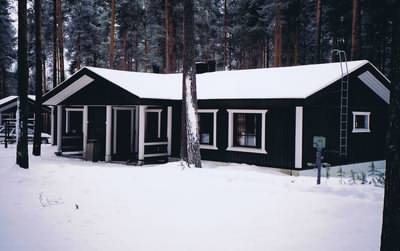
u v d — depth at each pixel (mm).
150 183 9641
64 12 34062
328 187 8562
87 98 17844
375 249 4906
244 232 5781
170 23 26641
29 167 12141
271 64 42188
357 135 15891
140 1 32969
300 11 29641
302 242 5258
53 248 5281
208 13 32312
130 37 38031
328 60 36375
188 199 7961
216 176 10438
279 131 14047
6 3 37531
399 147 3953
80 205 7664
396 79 4008
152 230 5992
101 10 38719
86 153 17391
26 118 11906
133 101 15578
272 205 7324
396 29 4047
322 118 14211
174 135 17391
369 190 8203
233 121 15422
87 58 41125
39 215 6988
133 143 18141
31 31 34406
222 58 42875
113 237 5703
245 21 33938
